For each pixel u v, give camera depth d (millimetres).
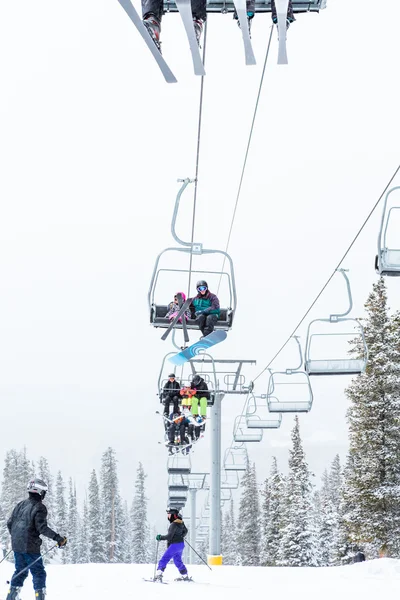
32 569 7918
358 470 36000
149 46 4539
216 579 14109
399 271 9664
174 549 12922
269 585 12945
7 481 84062
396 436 34938
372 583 13406
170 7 5574
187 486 29906
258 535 73438
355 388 36250
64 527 96812
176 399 20250
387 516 34062
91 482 88375
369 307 36875
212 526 27141
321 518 61469
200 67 4414
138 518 95125
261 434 32844
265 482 70250
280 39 4277
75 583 11953
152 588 11516
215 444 27609
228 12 5859
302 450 56125
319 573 15930
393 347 36188
